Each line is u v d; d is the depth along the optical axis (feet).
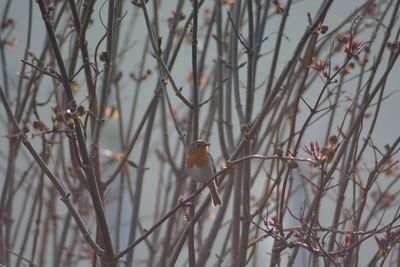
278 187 30.96
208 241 32.58
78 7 31.81
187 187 42.34
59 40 37.42
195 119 29.71
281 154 27.86
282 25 32.42
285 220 43.73
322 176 28.07
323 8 28.76
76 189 39.34
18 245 50.83
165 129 37.58
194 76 29.30
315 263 30.60
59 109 30.07
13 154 33.42
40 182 33.91
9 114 28.17
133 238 34.65
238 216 31.30
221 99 33.81
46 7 27.55
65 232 38.40
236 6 34.19
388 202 36.60
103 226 27.50
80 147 26.86
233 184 33.65
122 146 38.60
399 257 33.30
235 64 32.71
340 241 35.17
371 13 38.99
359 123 29.86
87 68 28.86
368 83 30.37
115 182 50.49
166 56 34.63
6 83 36.27
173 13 39.75
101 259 27.81
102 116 28.78
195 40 28.81
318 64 27.86
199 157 32.27
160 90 32.60
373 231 27.63
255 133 29.45
